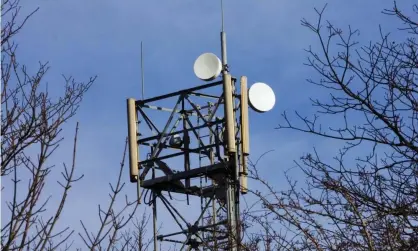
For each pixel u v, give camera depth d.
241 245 48.22
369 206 38.69
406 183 38.66
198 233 57.72
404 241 38.34
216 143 58.94
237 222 52.19
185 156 60.12
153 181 60.00
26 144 31.94
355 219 39.34
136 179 60.38
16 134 32.06
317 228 40.31
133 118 61.34
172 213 59.16
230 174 58.09
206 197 58.78
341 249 39.66
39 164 31.34
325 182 39.47
